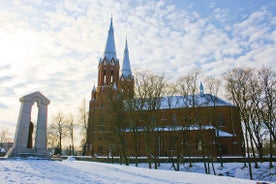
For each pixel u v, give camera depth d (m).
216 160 50.50
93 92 79.88
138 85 45.00
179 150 46.22
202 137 46.38
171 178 17.14
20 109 32.06
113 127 46.06
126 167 25.34
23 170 16.27
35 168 18.08
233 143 57.91
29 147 32.41
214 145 51.09
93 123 61.84
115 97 46.59
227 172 42.94
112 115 46.12
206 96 55.09
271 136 43.44
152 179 16.09
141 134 56.44
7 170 15.70
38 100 33.03
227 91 45.94
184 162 50.00
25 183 11.09
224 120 65.44
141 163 51.91
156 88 44.75
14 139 31.45
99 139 61.34
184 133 47.75
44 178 13.27
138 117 45.19
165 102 65.94
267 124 42.19
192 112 50.25
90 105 77.94
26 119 31.50
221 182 15.91
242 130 46.59
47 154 32.38
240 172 42.19
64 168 19.91
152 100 44.06
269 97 44.19
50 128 75.62
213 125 52.75
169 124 53.91
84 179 14.03
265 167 42.09
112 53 80.94
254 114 44.97
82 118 66.75
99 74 79.06
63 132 75.62
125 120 45.00
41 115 32.88
